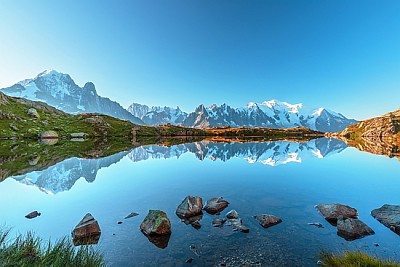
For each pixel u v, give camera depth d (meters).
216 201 22.92
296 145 112.94
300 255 13.66
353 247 14.60
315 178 36.00
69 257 10.90
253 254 13.82
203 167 46.75
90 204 23.62
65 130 146.50
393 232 16.80
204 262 13.01
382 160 56.41
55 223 18.66
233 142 136.38
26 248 10.62
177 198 25.75
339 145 112.62
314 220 19.38
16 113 141.88
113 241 15.56
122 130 194.25
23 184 31.42
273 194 27.27
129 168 45.00
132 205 23.33
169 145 108.50
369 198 25.59
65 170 41.62
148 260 13.27
